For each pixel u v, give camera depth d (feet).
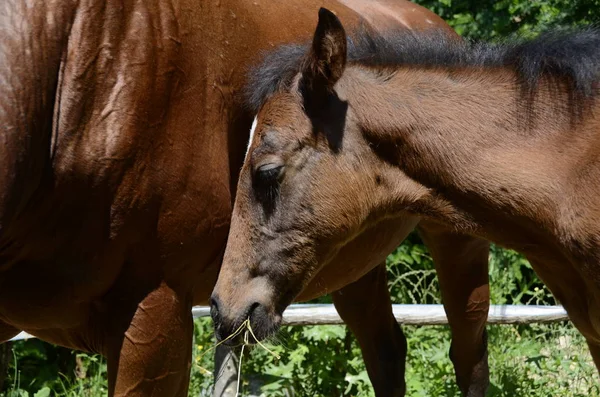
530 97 12.13
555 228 11.86
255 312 12.27
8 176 10.44
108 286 11.71
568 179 11.74
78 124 11.09
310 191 12.22
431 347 23.35
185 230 11.94
